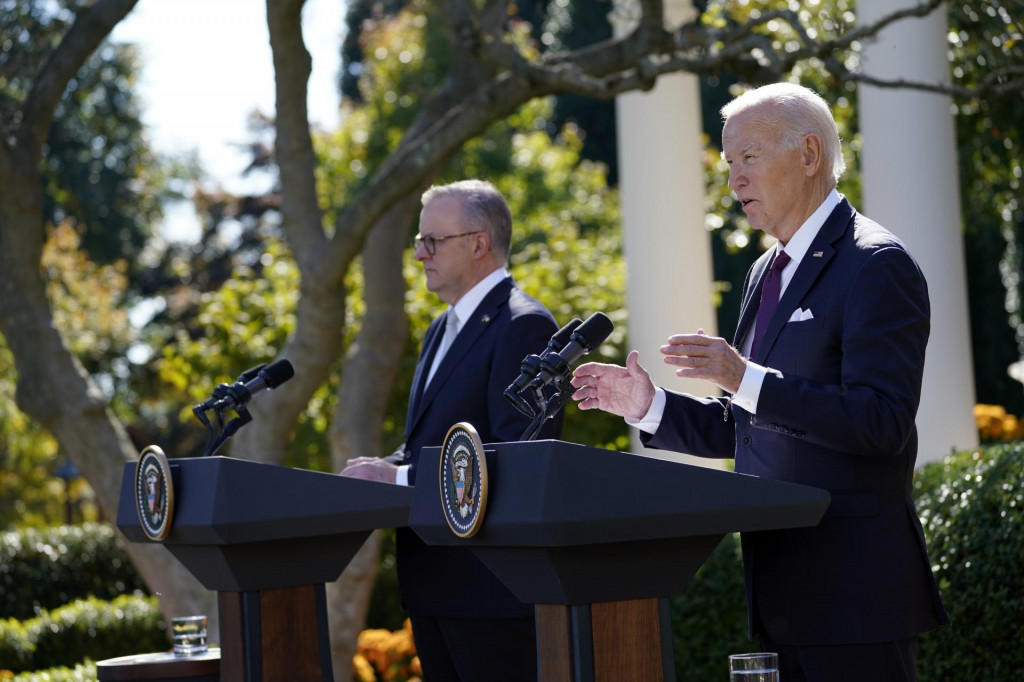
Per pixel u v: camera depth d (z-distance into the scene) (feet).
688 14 46.68
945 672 25.57
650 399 18.26
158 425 147.43
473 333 22.84
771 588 16.71
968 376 35.83
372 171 107.24
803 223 17.20
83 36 39.45
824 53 30.55
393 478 21.86
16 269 39.45
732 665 14.89
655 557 14.51
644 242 47.39
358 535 19.13
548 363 15.97
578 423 54.08
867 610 16.20
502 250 23.70
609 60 38.09
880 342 15.79
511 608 21.58
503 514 13.87
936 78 35.86
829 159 17.20
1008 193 57.41
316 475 18.07
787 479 16.78
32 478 102.32
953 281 35.70
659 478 14.02
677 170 47.26
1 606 55.31
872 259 16.16
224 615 18.76
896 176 35.86
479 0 51.52
